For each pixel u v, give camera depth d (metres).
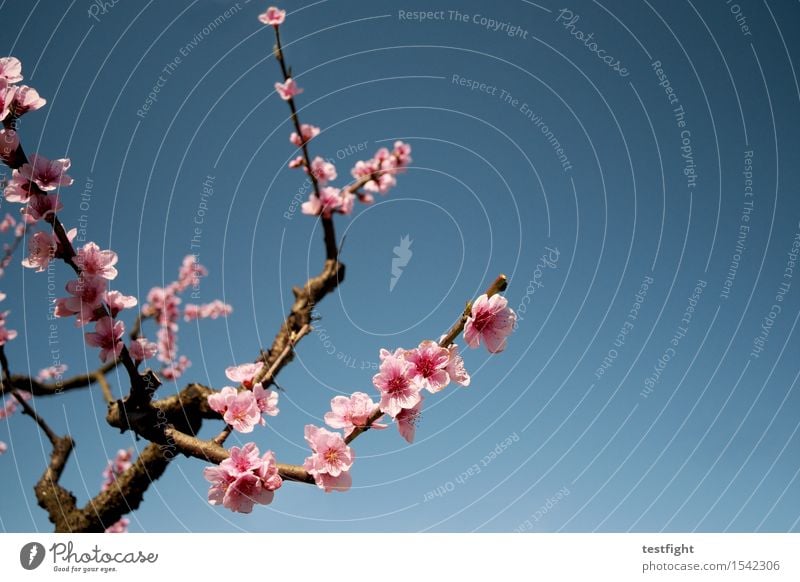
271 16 3.20
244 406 2.03
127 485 2.56
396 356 1.77
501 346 1.75
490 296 1.74
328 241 3.36
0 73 1.73
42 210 1.81
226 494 1.78
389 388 1.75
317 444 1.82
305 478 1.81
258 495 1.80
